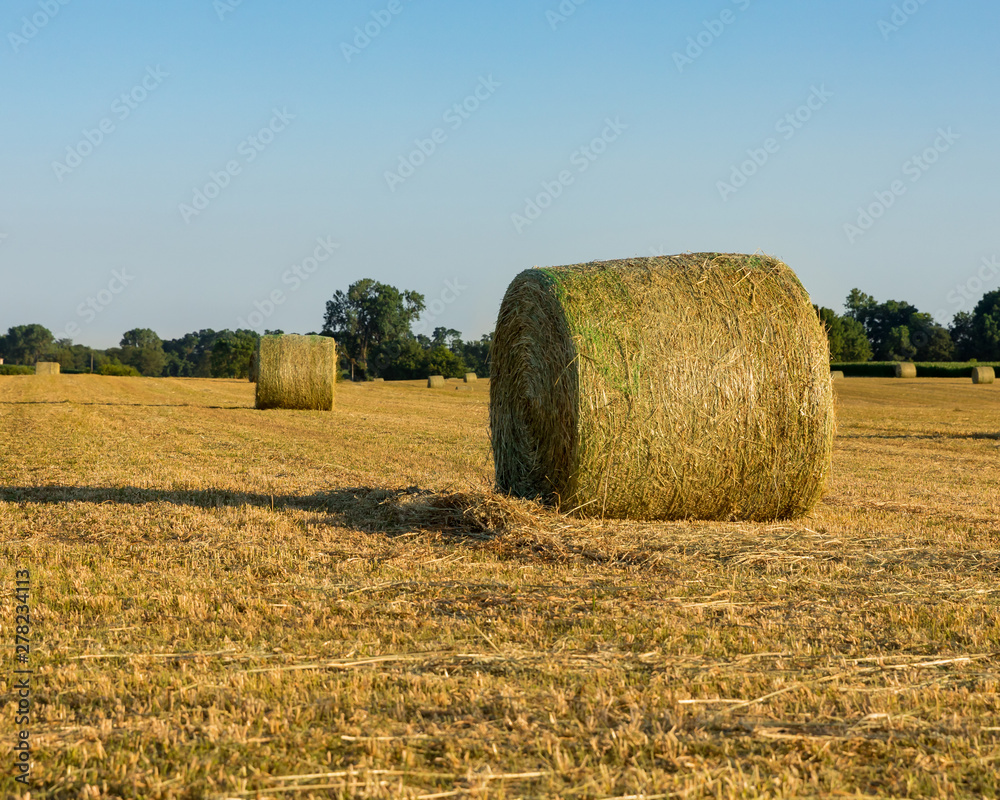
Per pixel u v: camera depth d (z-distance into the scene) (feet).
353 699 15.57
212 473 48.16
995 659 17.98
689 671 17.03
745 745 13.84
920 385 189.67
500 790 12.19
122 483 43.01
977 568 25.96
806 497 33.71
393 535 30.63
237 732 14.08
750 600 22.53
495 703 15.37
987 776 12.79
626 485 32.12
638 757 13.32
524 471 36.76
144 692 16.02
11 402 118.32
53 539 29.84
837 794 12.25
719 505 32.99
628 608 21.53
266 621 20.65
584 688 16.10
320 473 49.21
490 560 26.91
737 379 32.22
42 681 16.61
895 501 41.29
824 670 17.11
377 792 12.24
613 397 31.65
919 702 15.57
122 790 12.46
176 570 25.41
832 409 33.47
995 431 87.76
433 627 20.02
